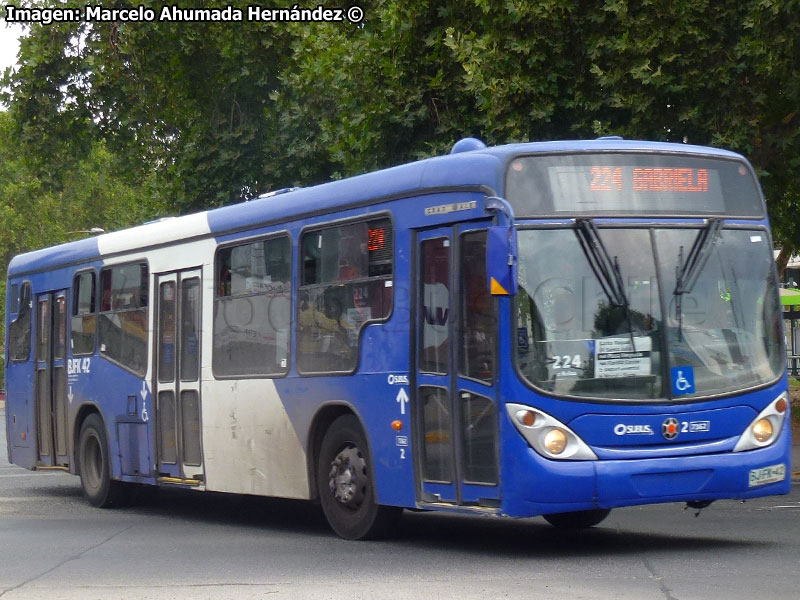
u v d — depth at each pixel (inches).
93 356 802.2
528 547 539.8
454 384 505.4
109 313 786.2
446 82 991.6
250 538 606.5
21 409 900.6
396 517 564.4
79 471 816.9
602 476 474.0
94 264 808.3
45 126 1499.8
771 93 948.6
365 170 1055.6
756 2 852.6
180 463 701.9
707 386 493.4
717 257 506.0
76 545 588.1
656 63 890.1
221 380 663.8
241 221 655.8
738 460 493.4
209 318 679.7
